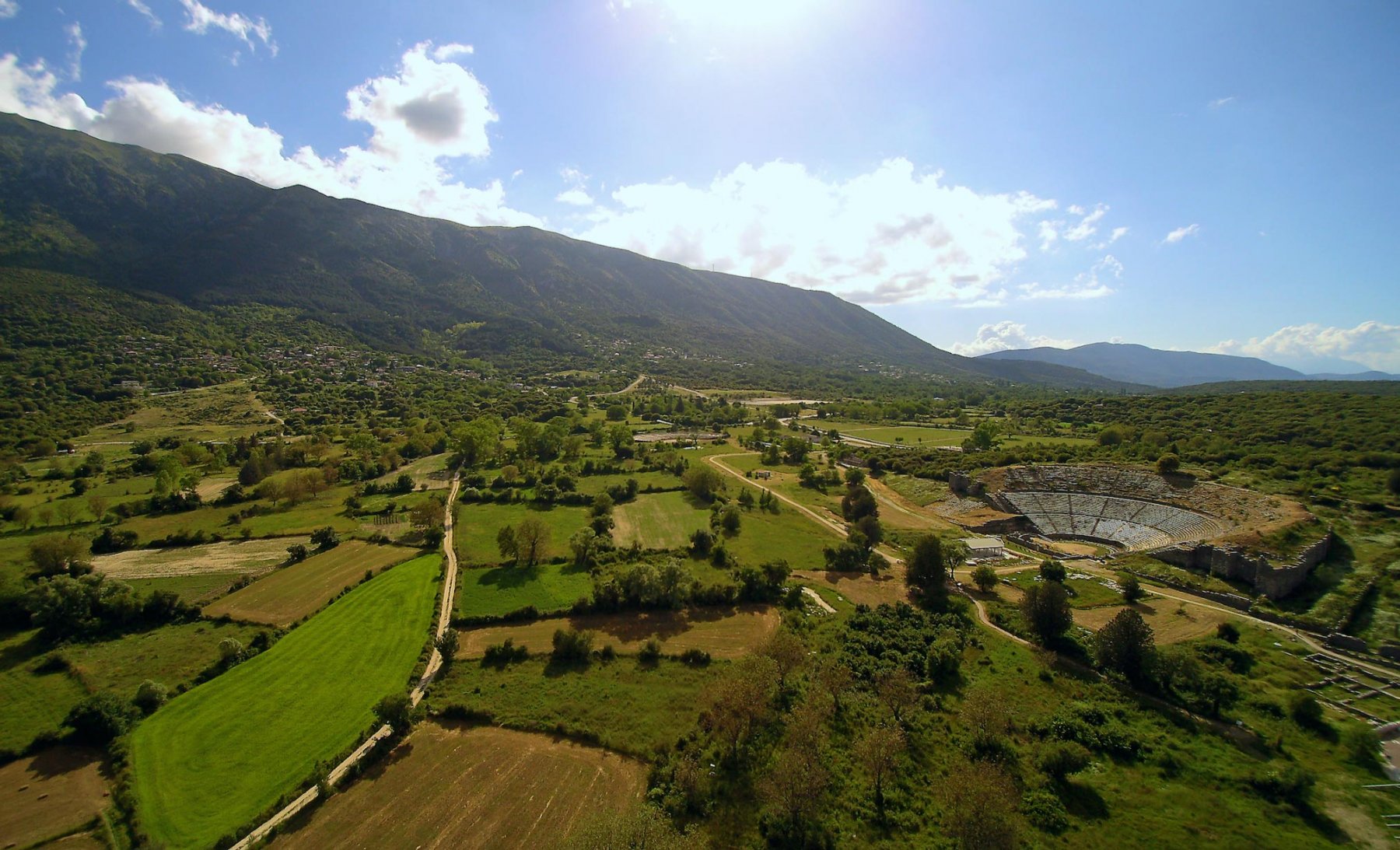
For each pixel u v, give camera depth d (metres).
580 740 54.41
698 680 64.38
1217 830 44.19
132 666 64.44
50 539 85.19
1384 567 86.56
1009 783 46.12
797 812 44.38
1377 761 51.31
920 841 43.12
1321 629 77.00
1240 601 84.50
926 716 57.69
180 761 51.12
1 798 47.22
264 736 54.44
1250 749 53.59
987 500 139.62
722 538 108.88
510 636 73.00
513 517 118.38
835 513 132.12
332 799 47.09
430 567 92.44
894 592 89.75
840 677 58.75
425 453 175.25
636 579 81.06
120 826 44.94
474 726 56.47
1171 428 168.25
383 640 71.19
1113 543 117.44
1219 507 113.62
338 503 124.69
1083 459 148.62
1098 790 48.25
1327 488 110.19
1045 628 71.94
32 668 63.25
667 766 49.91
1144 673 62.91
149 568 89.62
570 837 43.03
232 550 98.00
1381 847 42.47
